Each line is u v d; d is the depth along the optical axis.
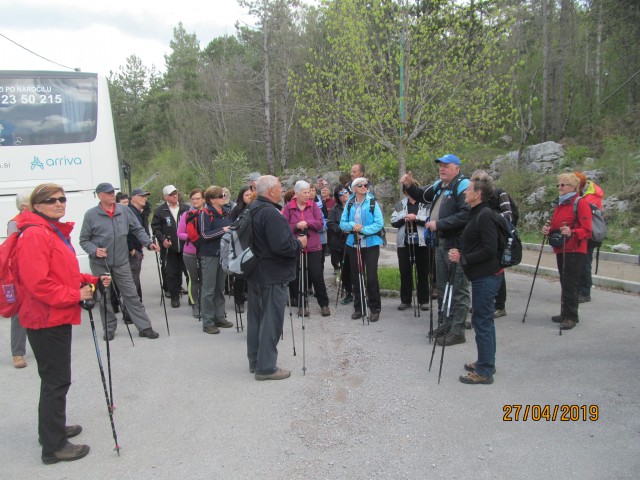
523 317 6.92
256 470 3.62
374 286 7.24
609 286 8.55
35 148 8.62
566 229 6.12
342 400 4.72
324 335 6.73
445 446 3.83
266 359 5.21
